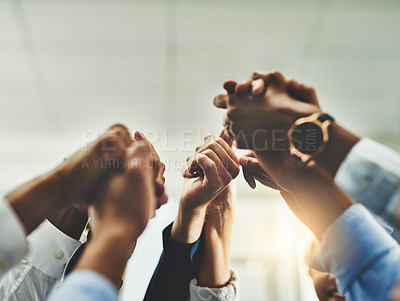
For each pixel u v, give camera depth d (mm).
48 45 2842
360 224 406
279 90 433
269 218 4285
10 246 354
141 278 1159
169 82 3207
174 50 2881
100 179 373
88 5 2508
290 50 2885
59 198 378
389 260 383
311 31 2723
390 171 383
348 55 2957
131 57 2955
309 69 3086
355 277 399
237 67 2963
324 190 410
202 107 3480
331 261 419
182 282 602
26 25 2672
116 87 3283
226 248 617
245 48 2850
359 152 398
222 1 2475
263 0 2465
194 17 2590
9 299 623
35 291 635
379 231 411
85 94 3371
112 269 313
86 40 2795
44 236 648
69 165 378
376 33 2752
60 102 3473
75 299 279
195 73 3078
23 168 4266
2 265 354
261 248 4273
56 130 3857
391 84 3279
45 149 3994
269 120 422
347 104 3543
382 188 385
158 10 2545
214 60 2941
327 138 400
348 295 411
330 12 2570
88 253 320
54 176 378
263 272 4262
